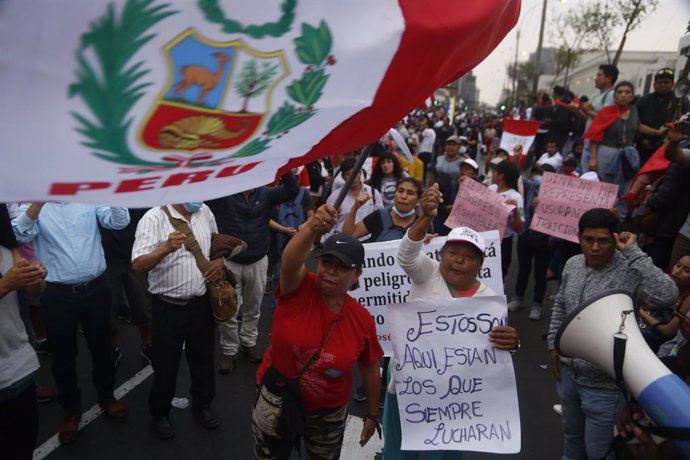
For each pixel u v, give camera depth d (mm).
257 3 1062
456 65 1580
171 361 3701
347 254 2402
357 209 4934
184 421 4066
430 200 2656
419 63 1397
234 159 1334
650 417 1874
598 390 2773
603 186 5191
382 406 4070
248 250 4648
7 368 2572
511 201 5414
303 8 1137
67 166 1022
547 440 3961
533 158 14102
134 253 3471
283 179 4625
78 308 3605
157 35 972
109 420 4023
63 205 3562
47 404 4227
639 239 5602
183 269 3594
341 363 2492
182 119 1104
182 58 1026
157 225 3568
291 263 2336
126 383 4578
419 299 2867
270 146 1382
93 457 3619
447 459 2910
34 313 4941
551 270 7344
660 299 2705
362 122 1537
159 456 3660
